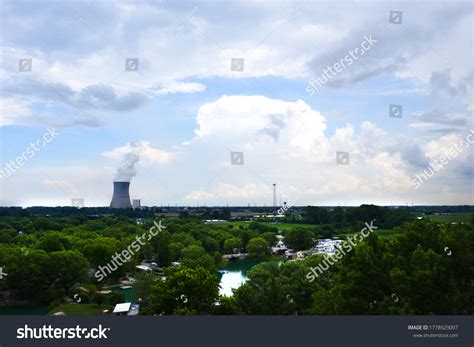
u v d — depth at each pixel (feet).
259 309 214.69
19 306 324.60
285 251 586.45
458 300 145.79
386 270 163.43
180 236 562.25
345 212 630.33
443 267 151.53
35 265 339.36
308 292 223.30
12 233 547.49
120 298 311.27
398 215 407.03
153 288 199.00
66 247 468.75
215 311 189.26
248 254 601.62
